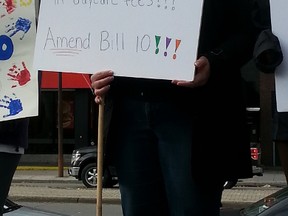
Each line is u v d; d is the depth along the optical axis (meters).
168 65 2.31
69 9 2.46
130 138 2.46
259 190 15.59
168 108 2.36
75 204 14.16
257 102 21.14
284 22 2.33
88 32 2.43
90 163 16.61
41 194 15.12
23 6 2.62
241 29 2.38
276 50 2.28
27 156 23.47
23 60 2.61
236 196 14.20
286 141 2.73
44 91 23.34
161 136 2.39
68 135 23.38
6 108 2.60
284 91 2.35
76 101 22.88
